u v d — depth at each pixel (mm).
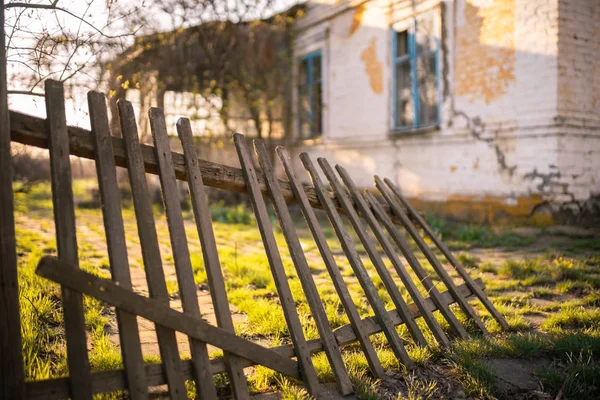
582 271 5301
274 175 3268
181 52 12469
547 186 8250
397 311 3303
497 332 3604
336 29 12922
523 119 8578
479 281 4141
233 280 5000
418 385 2717
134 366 2232
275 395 2584
